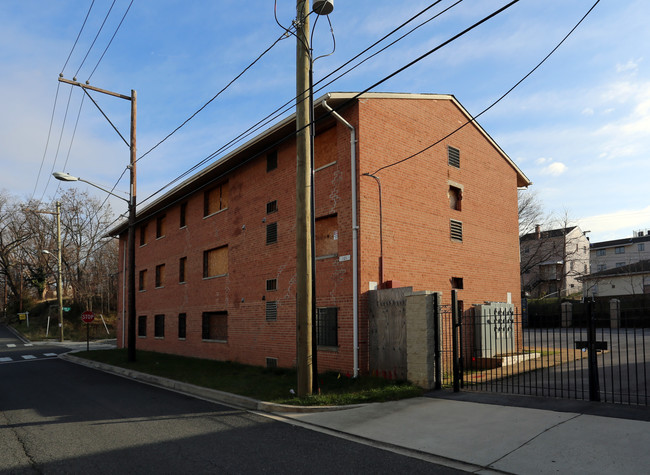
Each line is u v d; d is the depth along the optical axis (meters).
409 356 10.73
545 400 8.48
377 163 13.62
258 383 12.19
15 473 5.87
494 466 5.65
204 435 7.48
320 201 14.29
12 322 67.31
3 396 12.22
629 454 5.60
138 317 28.06
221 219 19.59
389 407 8.91
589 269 64.69
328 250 14.06
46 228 64.56
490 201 17.98
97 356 23.81
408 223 14.29
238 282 18.00
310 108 10.30
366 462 5.99
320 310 13.95
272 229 16.27
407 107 14.86
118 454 6.55
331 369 13.31
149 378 15.01
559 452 5.88
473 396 9.39
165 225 25.19
